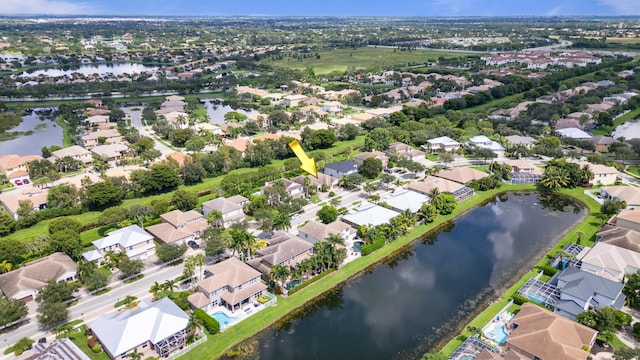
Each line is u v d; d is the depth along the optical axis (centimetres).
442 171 19375
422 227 15012
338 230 13575
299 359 9188
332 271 12281
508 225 15400
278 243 12469
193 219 14612
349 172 19312
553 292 10825
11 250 12119
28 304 10844
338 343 9675
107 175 18200
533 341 8806
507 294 11250
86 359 8606
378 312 10731
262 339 9769
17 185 18638
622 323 9600
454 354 8981
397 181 18875
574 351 8419
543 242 14075
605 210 15525
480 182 18375
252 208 15588
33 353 9000
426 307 10912
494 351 8981
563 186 18462
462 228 15238
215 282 10750
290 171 19612
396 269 12662
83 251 13175
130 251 12825
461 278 12162
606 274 11562
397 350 9462
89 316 10256
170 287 10825
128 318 9438
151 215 15325
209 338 9650
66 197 15900
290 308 10712
